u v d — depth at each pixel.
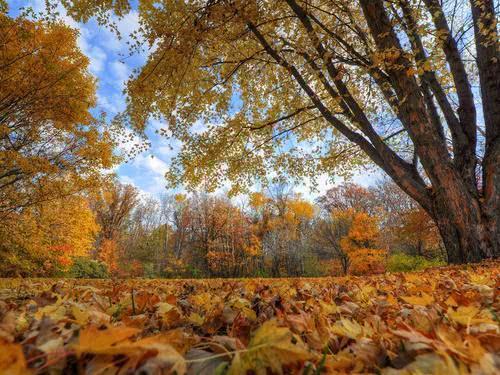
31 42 12.16
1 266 15.64
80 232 18.45
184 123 9.79
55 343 0.57
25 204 13.49
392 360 0.65
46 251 16.66
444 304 1.33
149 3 7.67
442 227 7.17
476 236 6.66
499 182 7.30
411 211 20.98
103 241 38.53
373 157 8.09
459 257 6.91
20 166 12.24
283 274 36.88
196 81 9.51
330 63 7.30
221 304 1.40
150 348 0.51
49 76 12.32
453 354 0.59
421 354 0.64
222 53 9.48
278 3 7.06
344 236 35.00
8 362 0.40
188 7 7.15
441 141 6.87
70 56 13.22
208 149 10.09
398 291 2.23
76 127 14.06
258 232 39.03
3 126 11.94
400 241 27.91
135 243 49.41
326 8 9.30
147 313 1.35
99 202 40.22
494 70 7.82
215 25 6.96
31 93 12.42
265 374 0.57
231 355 0.61
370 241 33.78
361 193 43.69
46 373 0.52
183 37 7.00
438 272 4.80
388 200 40.69
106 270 26.58
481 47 7.98
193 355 0.64
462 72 8.27
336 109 10.75
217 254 37.25
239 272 37.47
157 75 8.05
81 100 13.48
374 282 3.38
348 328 0.88
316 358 0.65
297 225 39.03
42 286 3.24
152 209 57.56
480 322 0.90
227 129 10.34
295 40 8.44
